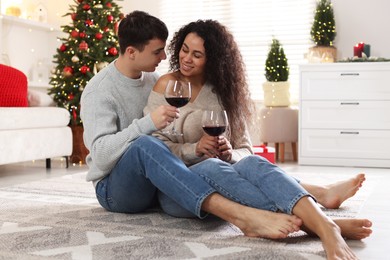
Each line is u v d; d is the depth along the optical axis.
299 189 1.58
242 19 5.66
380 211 2.32
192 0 5.80
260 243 1.63
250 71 5.66
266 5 5.57
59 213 2.21
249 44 5.64
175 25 5.87
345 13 5.19
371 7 5.11
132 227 1.90
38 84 5.65
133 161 1.85
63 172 4.11
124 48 2.02
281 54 5.18
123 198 2.04
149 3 5.94
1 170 4.28
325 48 5.08
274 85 5.11
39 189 3.01
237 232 1.81
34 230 1.88
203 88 2.13
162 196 2.02
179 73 2.14
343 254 1.41
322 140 4.71
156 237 1.75
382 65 4.52
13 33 5.72
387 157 4.53
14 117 3.90
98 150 1.90
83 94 2.04
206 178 1.75
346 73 4.62
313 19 5.31
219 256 1.51
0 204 2.48
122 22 2.03
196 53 2.04
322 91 4.70
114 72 2.08
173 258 1.50
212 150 1.90
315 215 1.52
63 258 1.51
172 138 2.04
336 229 1.50
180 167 1.74
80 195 2.77
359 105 4.60
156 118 1.82
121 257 1.51
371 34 5.12
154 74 2.25
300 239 1.70
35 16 6.10
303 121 4.76
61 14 6.23
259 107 5.59
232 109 2.13
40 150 4.17
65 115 4.47
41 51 6.15
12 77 4.25
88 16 5.10
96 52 4.95
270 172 1.65
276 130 5.02
